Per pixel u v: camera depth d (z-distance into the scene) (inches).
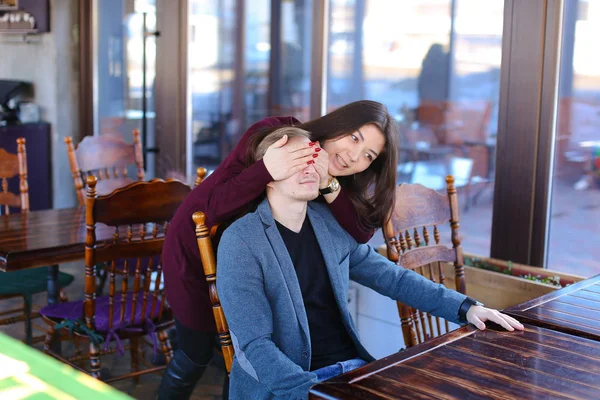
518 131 115.1
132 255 98.5
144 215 97.6
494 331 66.1
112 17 191.8
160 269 102.5
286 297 66.4
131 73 188.4
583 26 108.3
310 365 69.4
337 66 142.7
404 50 132.0
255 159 72.3
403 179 136.6
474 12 121.2
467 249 126.8
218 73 167.8
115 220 95.6
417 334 89.8
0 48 216.5
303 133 69.0
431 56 128.3
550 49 110.2
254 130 76.8
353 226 74.5
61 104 203.8
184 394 86.8
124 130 193.5
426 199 93.5
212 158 172.7
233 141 167.3
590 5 107.2
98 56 198.8
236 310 64.4
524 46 112.8
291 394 60.9
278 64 153.4
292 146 67.4
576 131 111.1
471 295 115.5
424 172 132.9
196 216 70.3
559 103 112.2
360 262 76.9
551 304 74.7
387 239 87.4
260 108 159.3
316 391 52.1
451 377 54.5
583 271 113.0
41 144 203.9
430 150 131.2
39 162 204.1
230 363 70.8
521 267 115.6
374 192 75.6
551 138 112.6
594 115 108.9
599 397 51.0
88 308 97.3
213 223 73.9
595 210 110.5
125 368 125.8
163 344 115.3
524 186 115.3
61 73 202.5
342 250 73.6
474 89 123.0
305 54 147.3
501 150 117.7
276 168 67.3
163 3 176.9
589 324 67.9
